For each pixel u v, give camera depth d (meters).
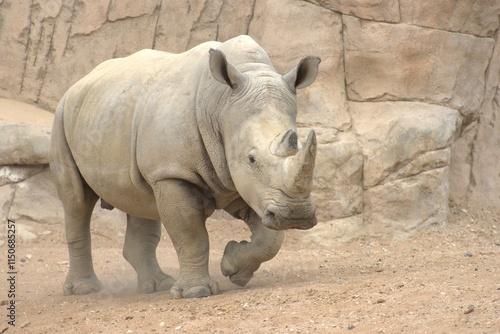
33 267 31.48
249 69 22.33
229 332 18.72
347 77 36.69
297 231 34.50
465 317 17.88
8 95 40.03
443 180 35.84
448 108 36.50
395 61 36.19
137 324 20.31
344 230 34.47
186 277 23.20
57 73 39.72
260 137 20.61
